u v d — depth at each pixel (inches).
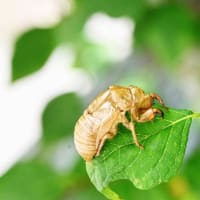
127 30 25.0
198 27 20.5
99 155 12.4
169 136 12.7
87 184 18.2
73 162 18.8
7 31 42.2
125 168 12.5
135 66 23.7
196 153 18.6
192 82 23.2
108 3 20.2
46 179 18.1
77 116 20.4
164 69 21.9
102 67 24.3
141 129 12.6
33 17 41.3
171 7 20.5
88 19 20.6
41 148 20.0
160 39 20.3
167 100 23.4
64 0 20.9
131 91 12.2
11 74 21.0
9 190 18.0
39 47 20.9
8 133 37.7
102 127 12.1
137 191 17.3
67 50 23.0
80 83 25.1
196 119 22.1
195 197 18.1
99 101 12.2
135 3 20.1
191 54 22.0
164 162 12.6
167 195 17.7
